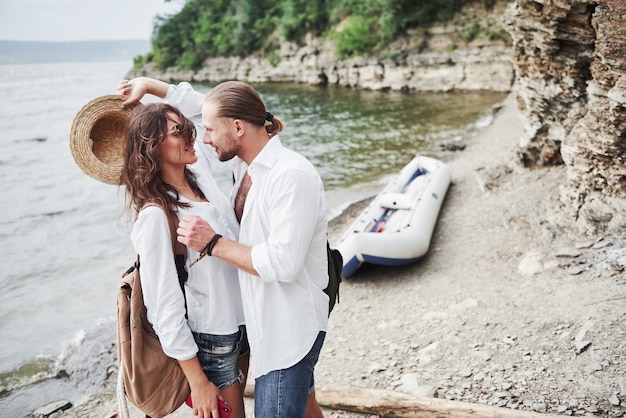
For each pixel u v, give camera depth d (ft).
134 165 6.37
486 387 11.58
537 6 20.53
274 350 6.63
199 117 8.17
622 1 15.89
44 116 91.45
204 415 6.51
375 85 95.25
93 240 31.04
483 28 85.35
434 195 26.55
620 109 16.42
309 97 90.68
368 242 20.42
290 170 6.32
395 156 45.88
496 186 26.91
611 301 13.91
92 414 14.49
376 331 16.24
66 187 44.45
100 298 23.00
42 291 24.00
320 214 6.68
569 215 19.35
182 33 160.76
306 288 6.71
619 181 17.34
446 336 14.62
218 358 6.74
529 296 15.78
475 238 22.22
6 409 15.25
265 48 132.57
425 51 90.94
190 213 6.64
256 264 6.21
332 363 14.52
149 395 6.56
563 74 21.84
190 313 6.66
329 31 112.57
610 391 10.57
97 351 17.88
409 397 10.92
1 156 58.39
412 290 19.24
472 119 58.75
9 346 18.88
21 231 33.27
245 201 7.00
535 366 12.04
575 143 18.61
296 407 6.64
